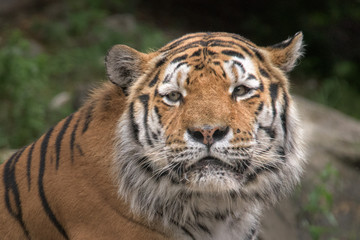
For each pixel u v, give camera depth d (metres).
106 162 6.18
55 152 6.50
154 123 5.93
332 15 22.42
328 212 10.41
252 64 6.04
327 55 22.70
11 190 6.72
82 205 6.21
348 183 11.90
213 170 5.77
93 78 18.23
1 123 14.38
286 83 6.34
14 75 15.49
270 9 23.84
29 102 14.49
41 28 20.52
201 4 24.41
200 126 5.64
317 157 12.16
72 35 20.64
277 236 10.12
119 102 6.32
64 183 6.28
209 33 6.37
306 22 23.08
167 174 6.03
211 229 6.45
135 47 19.53
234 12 24.23
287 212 10.69
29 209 6.53
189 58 5.92
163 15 23.50
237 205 6.36
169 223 6.26
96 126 6.36
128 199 6.12
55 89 17.12
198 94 5.78
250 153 5.84
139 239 6.23
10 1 21.27
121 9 22.94
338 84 20.58
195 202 6.23
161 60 6.12
